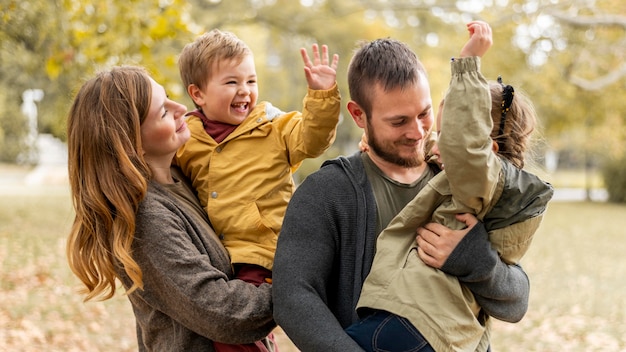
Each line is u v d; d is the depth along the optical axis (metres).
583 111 20.19
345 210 2.07
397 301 1.94
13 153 35.25
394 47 2.06
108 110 2.14
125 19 7.04
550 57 17.00
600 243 14.09
